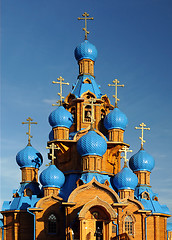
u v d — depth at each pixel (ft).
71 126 183.73
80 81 190.08
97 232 145.69
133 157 187.52
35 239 159.02
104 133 184.14
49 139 191.72
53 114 177.88
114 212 144.46
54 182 164.76
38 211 160.86
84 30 197.57
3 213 175.73
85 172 160.25
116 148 176.14
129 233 162.09
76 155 174.81
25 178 184.65
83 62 192.44
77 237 151.02
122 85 184.24
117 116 177.27
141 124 190.19
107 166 176.45
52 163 168.76
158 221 171.22
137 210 164.25
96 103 184.24
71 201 151.94
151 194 181.78
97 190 154.20
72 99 185.47
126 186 165.89
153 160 187.11
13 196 181.57
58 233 160.25
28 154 186.09
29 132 191.62
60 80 183.52
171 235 184.55
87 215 146.61
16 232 170.19
